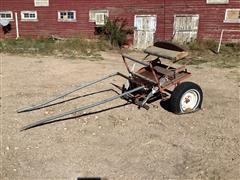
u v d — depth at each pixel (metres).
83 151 6.56
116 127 7.59
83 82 11.05
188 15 18.91
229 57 15.91
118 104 8.91
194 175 5.84
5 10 22.00
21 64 13.76
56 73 12.28
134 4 19.52
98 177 5.76
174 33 19.41
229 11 18.22
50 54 16.20
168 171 5.95
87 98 9.41
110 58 15.86
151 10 19.38
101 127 7.58
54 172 5.89
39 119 7.97
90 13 20.41
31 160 6.24
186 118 8.12
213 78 11.85
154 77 8.49
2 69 12.80
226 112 8.56
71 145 6.78
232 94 10.02
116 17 20.11
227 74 12.47
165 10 19.16
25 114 8.23
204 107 8.84
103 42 19.33
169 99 8.66
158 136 7.19
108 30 19.81
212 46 18.00
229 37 18.69
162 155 6.45
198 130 7.50
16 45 18.39
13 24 22.22
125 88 9.34
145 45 20.00
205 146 6.80
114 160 6.27
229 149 6.69
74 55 16.16
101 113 8.32
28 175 5.80
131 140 7.01
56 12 21.09
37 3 21.20
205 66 13.92
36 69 12.87
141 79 8.64
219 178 5.76
